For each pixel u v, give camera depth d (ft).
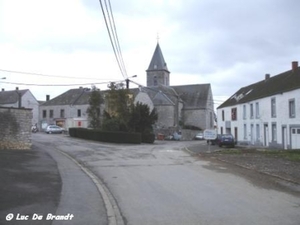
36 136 150.92
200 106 272.31
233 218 26.17
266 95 134.21
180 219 26.02
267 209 29.04
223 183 42.52
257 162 64.85
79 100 231.71
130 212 28.27
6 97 250.57
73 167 55.47
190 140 216.33
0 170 46.93
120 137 131.13
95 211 28.12
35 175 44.88
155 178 46.73
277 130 125.80
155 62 323.78
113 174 50.44
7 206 28.35
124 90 147.74
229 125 181.78
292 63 136.46
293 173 49.44
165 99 253.65
